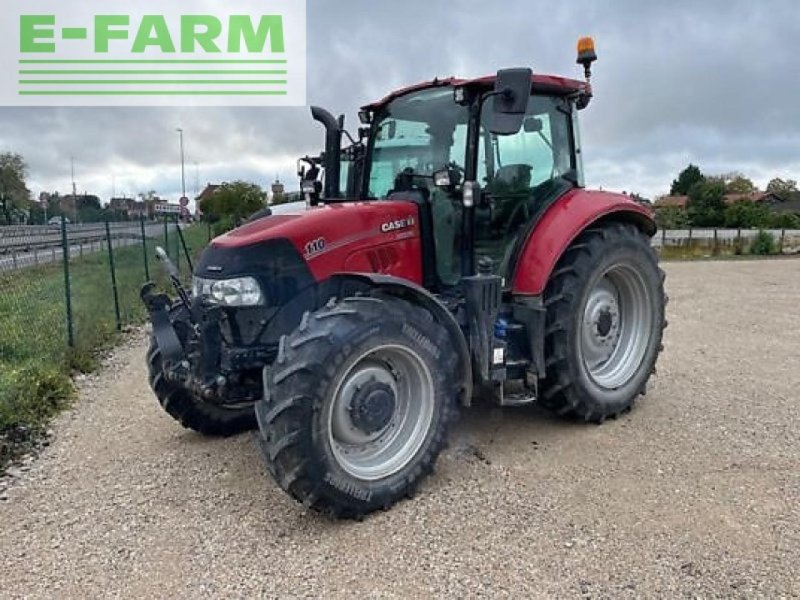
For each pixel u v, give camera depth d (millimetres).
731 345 6613
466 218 3879
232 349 3389
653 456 3734
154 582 2664
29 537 3037
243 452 4004
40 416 4707
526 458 3732
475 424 4277
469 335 3621
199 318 3391
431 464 3316
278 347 3305
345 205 3773
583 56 4359
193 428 4219
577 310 3982
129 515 3230
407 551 2830
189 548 2910
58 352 6242
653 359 4531
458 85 3773
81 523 3160
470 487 3389
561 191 4219
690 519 3018
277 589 2594
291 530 3037
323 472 2947
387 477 3166
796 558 2697
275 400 2908
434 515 3117
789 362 5883
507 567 2686
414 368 3275
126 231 14586
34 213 31391
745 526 2949
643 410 4539
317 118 4449
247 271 3365
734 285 12234
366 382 3164
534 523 3016
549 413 4465
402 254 3793
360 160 4492
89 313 7988
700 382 5242
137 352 6977
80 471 3789
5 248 11164
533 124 4176
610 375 4383
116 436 4367
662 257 22547
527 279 3902
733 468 3564
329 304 3199
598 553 2762
